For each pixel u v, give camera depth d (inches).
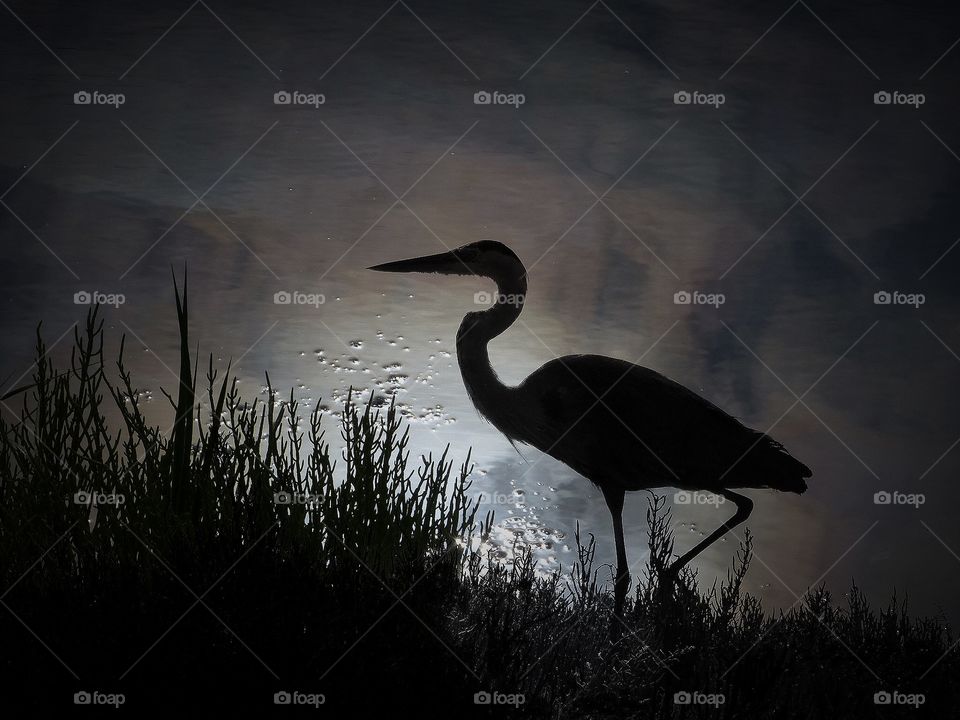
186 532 157.6
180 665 133.3
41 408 164.2
